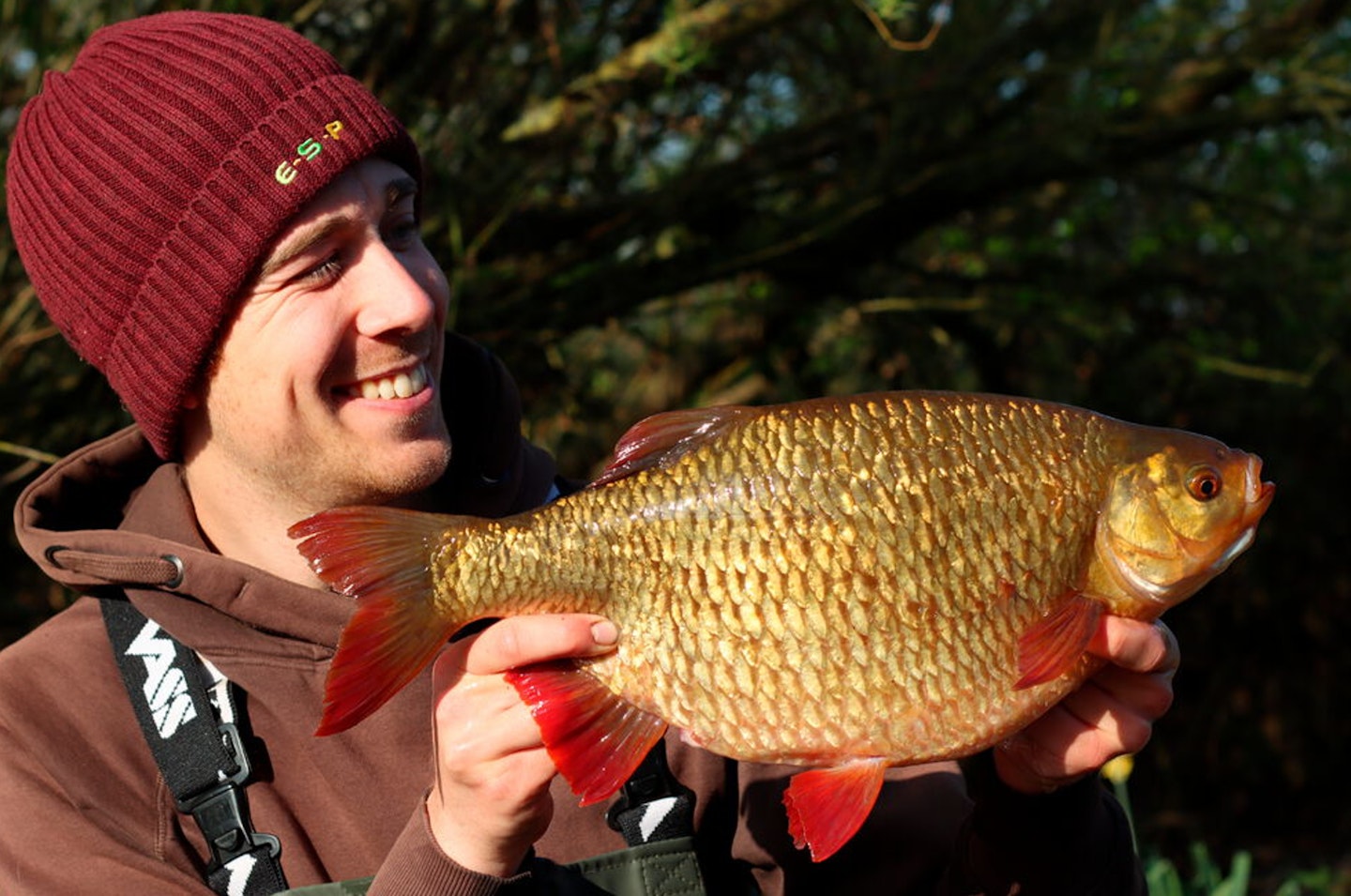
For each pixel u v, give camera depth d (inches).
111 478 75.9
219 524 71.0
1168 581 56.2
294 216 64.2
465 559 55.9
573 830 65.7
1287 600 258.1
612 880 63.6
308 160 64.1
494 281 163.8
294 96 65.3
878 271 219.5
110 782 64.3
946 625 55.1
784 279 207.6
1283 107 215.3
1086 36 219.0
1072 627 55.6
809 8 165.6
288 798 64.3
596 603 56.1
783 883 68.0
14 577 162.1
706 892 64.2
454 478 73.9
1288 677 256.5
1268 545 257.0
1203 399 252.1
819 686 54.9
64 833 62.7
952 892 66.0
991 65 199.5
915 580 55.0
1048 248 247.9
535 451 79.4
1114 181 230.1
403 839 58.0
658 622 55.6
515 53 158.1
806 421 56.4
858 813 54.6
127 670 65.7
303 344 64.2
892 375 234.4
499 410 73.4
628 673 55.9
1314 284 241.4
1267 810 254.5
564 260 172.6
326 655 65.4
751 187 189.3
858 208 187.6
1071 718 60.1
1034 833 62.9
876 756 55.2
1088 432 57.5
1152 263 240.8
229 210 63.9
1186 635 262.5
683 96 172.1
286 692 64.7
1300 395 246.4
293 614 64.9
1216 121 210.7
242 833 62.2
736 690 55.2
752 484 55.8
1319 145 249.4
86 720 65.3
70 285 68.1
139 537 66.7
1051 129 204.4
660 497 56.2
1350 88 206.5
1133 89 219.0
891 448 55.9
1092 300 233.5
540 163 159.2
